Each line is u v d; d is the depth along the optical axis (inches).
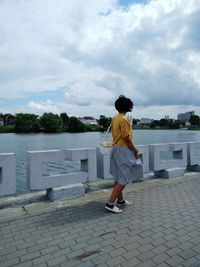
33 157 219.9
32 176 219.6
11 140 2854.3
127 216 193.2
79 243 152.9
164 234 163.5
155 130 6643.7
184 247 147.5
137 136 3789.4
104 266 130.2
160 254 140.3
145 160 302.8
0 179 210.2
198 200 230.5
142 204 220.1
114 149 204.1
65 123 5221.5
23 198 234.2
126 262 133.2
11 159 210.2
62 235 163.0
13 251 144.9
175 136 3828.7
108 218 189.3
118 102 203.8
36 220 186.1
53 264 132.5
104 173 266.5
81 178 245.0
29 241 155.8
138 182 292.5
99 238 158.9
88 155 251.1
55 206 213.3
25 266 131.1
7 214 196.5
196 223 179.8
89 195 243.0
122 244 151.4
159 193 252.4
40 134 4635.8
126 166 200.5
